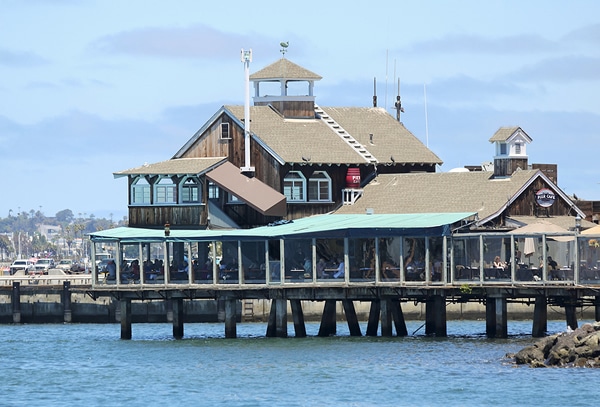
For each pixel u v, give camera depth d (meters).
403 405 189.25
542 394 193.25
